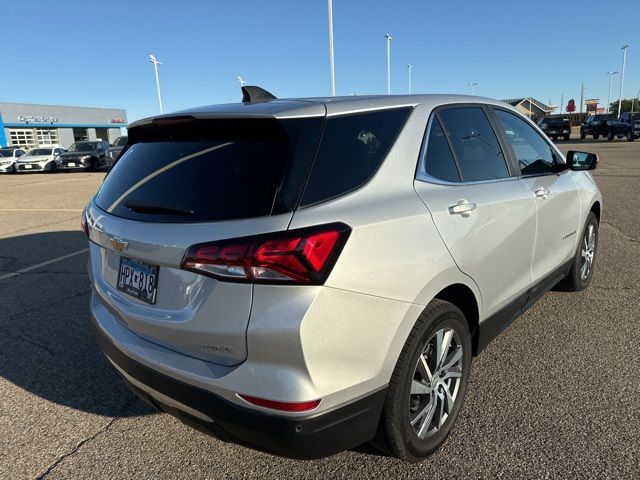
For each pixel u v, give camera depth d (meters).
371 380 2.11
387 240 2.14
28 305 5.04
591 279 5.09
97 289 2.69
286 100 2.54
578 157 4.04
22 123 53.16
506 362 3.50
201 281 2.02
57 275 6.10
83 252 7.35
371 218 2.11
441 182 2.61
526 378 3.28
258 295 1.90
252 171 2.09
